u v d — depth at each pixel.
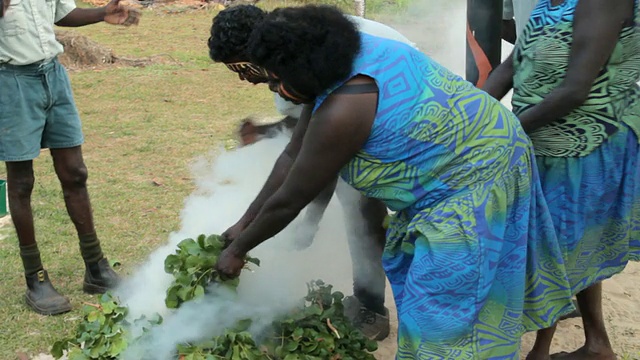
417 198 2.76
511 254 2.87
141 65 10.91
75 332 3.58
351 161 2.72
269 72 2.60
